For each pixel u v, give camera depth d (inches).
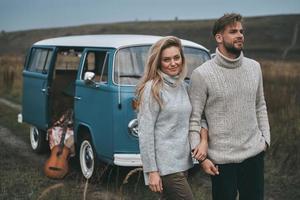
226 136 142.6
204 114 146.1
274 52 2507.4
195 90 143.9
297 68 1058.1
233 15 139.9
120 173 284.4
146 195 244.1
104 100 252.7
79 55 309.9
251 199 149.1
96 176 266.5
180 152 140.9
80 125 281.1
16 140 402.0
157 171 139.4
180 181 140.3
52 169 275.7
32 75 354.0
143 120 139.5
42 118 335.6
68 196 239.8
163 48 140.9
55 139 297.3
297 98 499.8
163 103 139.0
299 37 3095.5
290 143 337.4
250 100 143.5
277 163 307.0
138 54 259.6
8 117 509.0
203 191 254.5
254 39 3181.6
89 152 275.9
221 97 141.2
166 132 140.1
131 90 245.3
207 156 144.5
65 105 323.9
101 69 271.0
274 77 715.4
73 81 333.1
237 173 149.3
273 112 449.1
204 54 277.0
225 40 140.9
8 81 749.3
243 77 142.6
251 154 142.9
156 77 141.3
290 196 252.5
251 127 143.9
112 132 245.1
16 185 261.7
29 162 326.3
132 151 243.4
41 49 353.4
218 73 141.7
